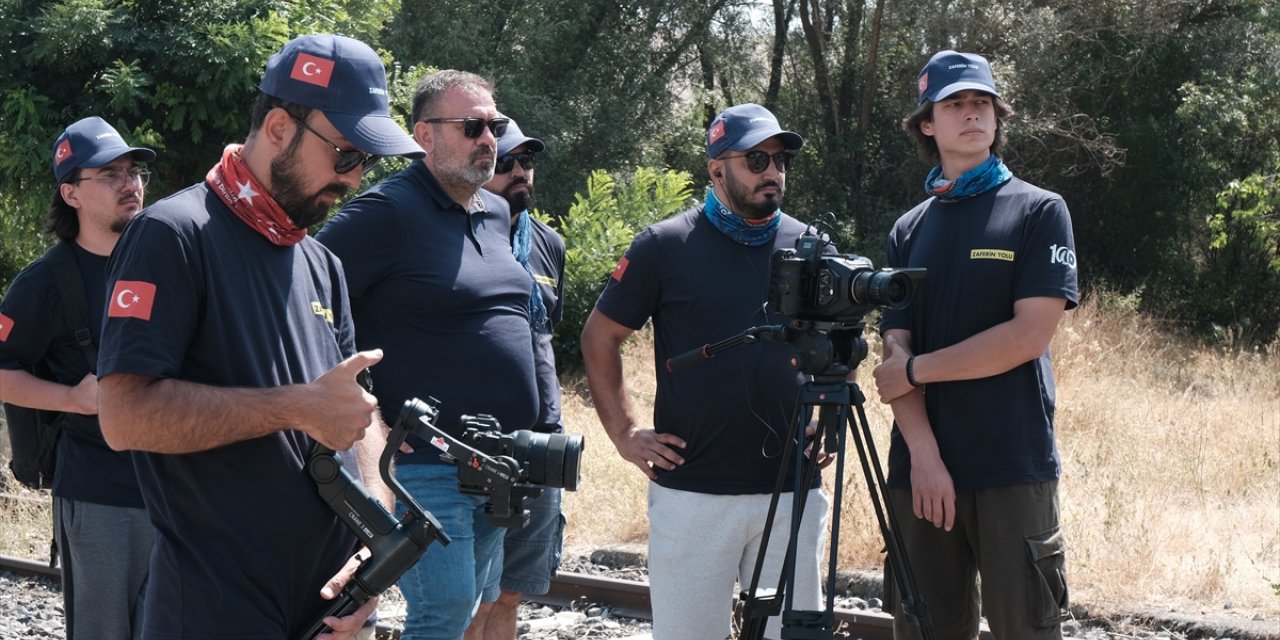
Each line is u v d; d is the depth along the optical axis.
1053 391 3.90
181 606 2.64
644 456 4.21
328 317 2.93
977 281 3.79
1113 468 8.27
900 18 23.64
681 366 3.85
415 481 4.03
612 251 15.13
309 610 2.79
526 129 22.59
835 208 24.80
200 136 14.40
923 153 4.14
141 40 14.12
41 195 14.42
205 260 2.62
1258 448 9.09
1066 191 23.86
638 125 25.00
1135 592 6.02
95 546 3.99
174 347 2.54
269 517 2.68
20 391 4.01
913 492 3.80
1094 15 22.59
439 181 4.26
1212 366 15.12
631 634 6.00
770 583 4.18
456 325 4.15
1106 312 16.14
